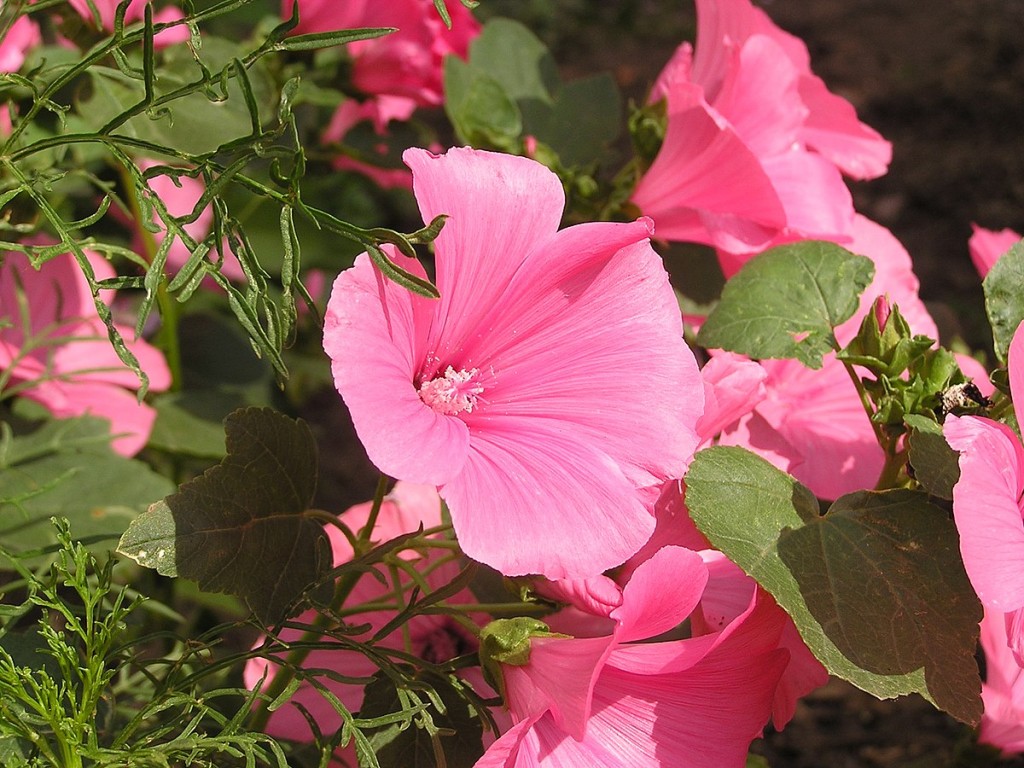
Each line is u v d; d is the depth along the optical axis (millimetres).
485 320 432
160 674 525
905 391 459
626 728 430
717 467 443
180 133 529
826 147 562
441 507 498
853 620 428
